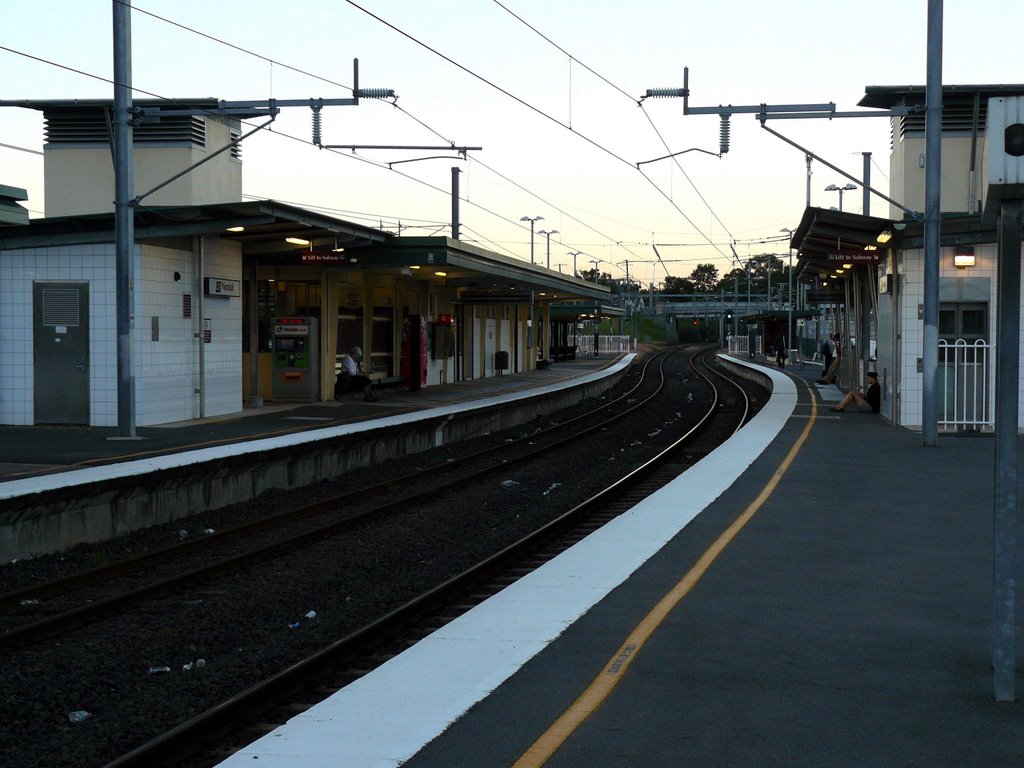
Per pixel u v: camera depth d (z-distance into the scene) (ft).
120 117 57.67
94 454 51.49
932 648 21.22
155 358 66.95
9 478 42.65
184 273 70.13
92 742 20.70
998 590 17.88
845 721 16.88
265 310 93.25
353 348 98.37
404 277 110.42
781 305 315.37
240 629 30.09
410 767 15.10
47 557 38.68
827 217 70.85
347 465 63.87
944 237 70.03
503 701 17.94
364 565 39.17
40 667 25.61
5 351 66.44
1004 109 16.83
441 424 80.53
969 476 48.16
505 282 124.06
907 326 72.18
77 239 65.21
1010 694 17.83
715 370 233.14
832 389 120.26
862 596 25.77
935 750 15.61
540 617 23.80
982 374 70.49
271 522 46.16
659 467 67.72
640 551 31.55
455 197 142.82
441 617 30.09
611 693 18.34
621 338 327.88
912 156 93.91
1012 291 17.38
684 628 22.77
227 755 19.51
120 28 57.26
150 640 28.50
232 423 69.62
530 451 79.00
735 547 32.09
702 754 15.47
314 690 23.32
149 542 42.88
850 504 40.29
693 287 618.85
